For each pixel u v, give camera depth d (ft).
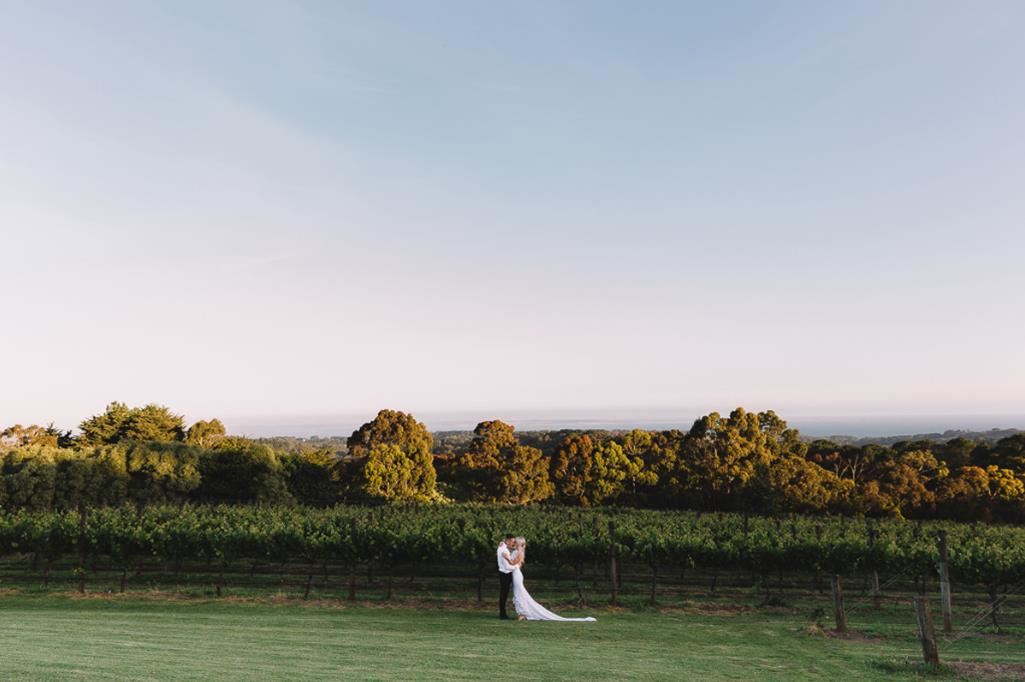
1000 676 32.83
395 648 33.99
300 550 58.13
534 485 159.43
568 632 42.98
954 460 164.45
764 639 43.27
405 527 62.49
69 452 127.34
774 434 175.32
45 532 61.52
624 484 164.35
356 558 57.98
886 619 54.70
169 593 58.59
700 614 53.62
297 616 48.01
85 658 27.71
